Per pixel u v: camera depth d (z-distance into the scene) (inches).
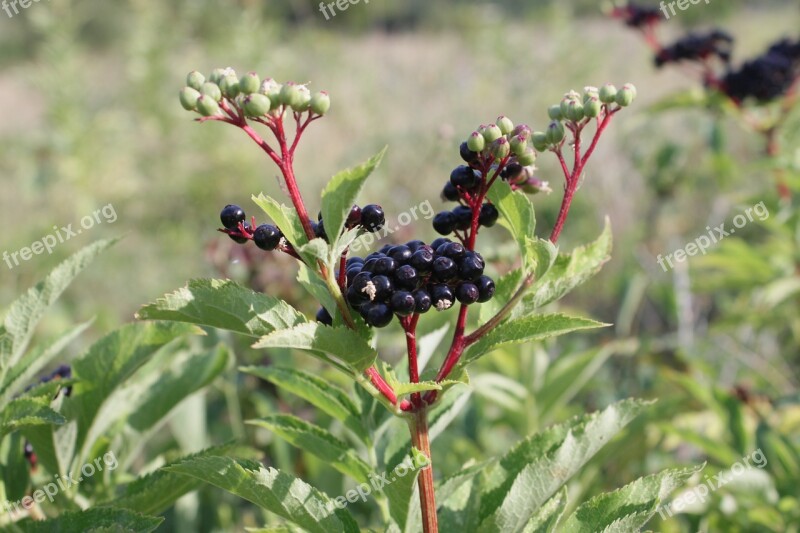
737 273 29.1
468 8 105.7
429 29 117.6
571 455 14.7
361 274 13.5
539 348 22.9
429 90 73.2
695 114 46.5
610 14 33.4
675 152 36.8
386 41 106.0
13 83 97.1
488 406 29.6
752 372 30.8
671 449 27.1
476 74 72.2
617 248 44.6
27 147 63.3
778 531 19.9
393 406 13.9
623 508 14.3
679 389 29.4
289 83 13.3
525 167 14.7
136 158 67.1
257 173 64.6
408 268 13.6
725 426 22.2
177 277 49.8
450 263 13.6
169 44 73.1
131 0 75.4
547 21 89.7
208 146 63.9
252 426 25.0
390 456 15.6
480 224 14.8
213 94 13.4
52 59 62.6
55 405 16.1
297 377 15.9
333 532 14.0
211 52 72.3
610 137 47.0
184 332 15.9
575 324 13.6
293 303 28.0
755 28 81.0
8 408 14.8
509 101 67.7
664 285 33.6
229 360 17.7
